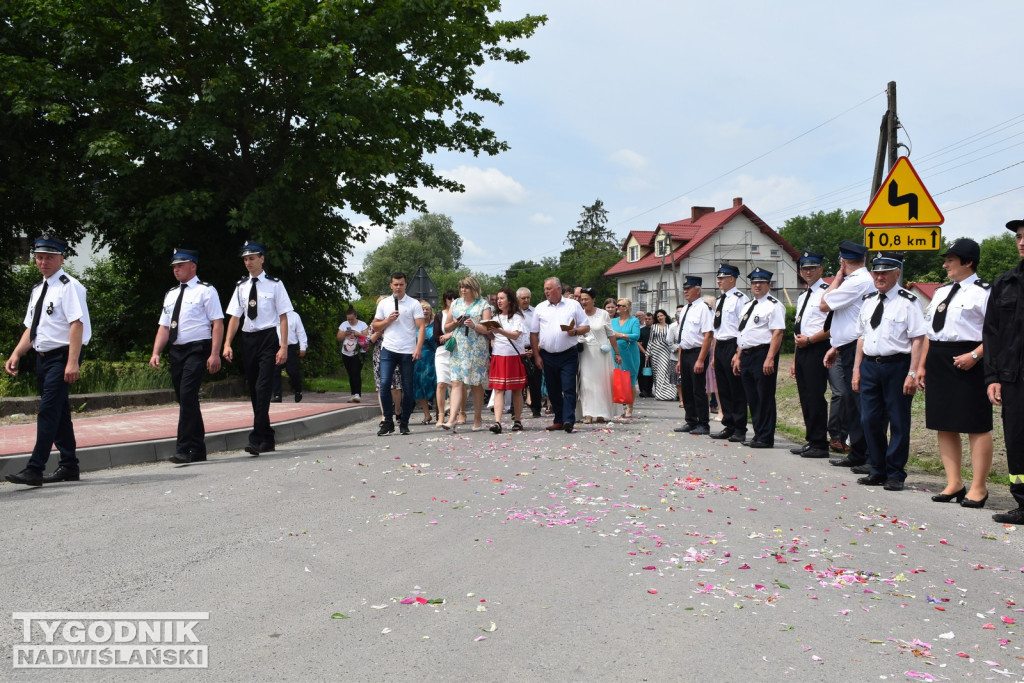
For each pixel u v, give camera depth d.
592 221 110.81
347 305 25.84
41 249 7.68
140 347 23.16
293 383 16.94
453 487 7.11
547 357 11.45
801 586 4.49
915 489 7.60
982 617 4.05
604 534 5.52
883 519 6.14
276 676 3.29
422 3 20.48
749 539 5.44
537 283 89.62
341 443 10.59
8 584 4.47
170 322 9.06
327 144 20.28
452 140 25.55
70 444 7.89
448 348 11.31
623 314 14.21
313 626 3.83
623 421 13.30
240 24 19.38
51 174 19.91
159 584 4.46
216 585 4.44
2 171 20.33
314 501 6.57
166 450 9.68
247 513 6.17
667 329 19.03
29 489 7.40
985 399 6.73
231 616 3.97
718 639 3.69
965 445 10.71
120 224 19.98
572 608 4.08
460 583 4.47
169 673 3.32
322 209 22.48
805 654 3.53
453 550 5.11
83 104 18.98
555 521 5.86
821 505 6.62
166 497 6.82
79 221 21.78
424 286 22.53
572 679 3.25
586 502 6.52
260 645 3.61
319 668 3.36
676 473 7.96
